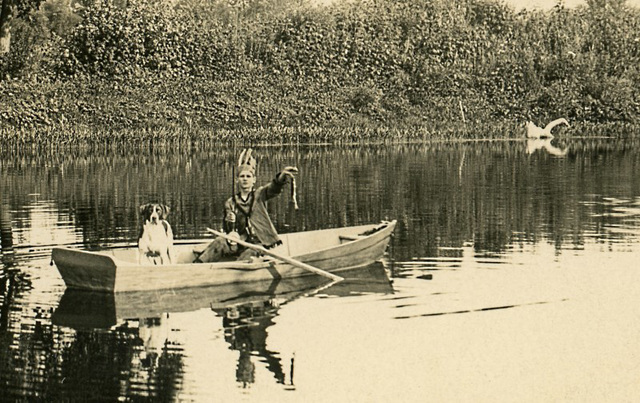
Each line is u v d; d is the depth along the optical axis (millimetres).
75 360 9406
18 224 18016
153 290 12219
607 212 19250
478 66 55312
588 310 11086
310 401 8328
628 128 53875
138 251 12859
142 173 28672
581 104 54438
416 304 11492
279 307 11500
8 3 46250
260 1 83375
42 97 42844
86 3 72375
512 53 56625
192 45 51156
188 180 26422
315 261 13320
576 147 41531
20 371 9070
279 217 19031
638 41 61188
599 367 9094
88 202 21406
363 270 13609
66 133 40719
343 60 53969
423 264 13906
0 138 39406
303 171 29016
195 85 47875
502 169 29625
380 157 35156
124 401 8273
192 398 8383
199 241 15914
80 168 30453
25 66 45531
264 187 13508
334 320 10836
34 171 29359
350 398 8367
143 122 42938
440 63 55344
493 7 63281
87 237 16438
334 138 45750
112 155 36562
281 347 9805
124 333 10375
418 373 9000
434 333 10250
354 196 22375
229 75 50688
